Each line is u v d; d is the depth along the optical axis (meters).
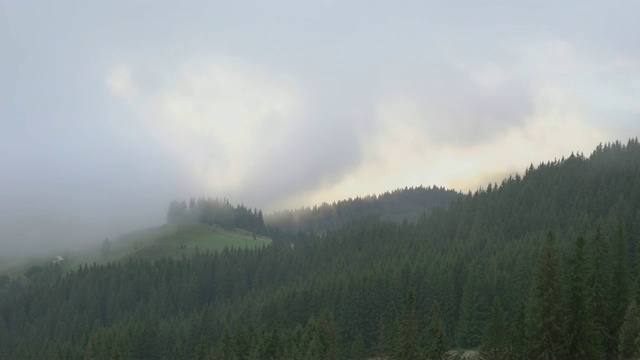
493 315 91.81
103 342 160.62
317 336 117.00
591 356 71.81
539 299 72.75
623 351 72.31
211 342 169.88
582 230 159.62
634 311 72.69
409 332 99.56
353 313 148.50
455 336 134.00
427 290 145.25
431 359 97.81
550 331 71.94
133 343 159.62
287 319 158.38
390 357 114.31
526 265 134.50
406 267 159.75
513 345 84.38
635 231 152.12
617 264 82.31
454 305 140.50
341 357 131.25
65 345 171.75
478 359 96.88
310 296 167.75
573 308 73.00
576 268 73.62
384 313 146.62
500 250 164.75
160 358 163.25
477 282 133.25
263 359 124.75
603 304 78.12
